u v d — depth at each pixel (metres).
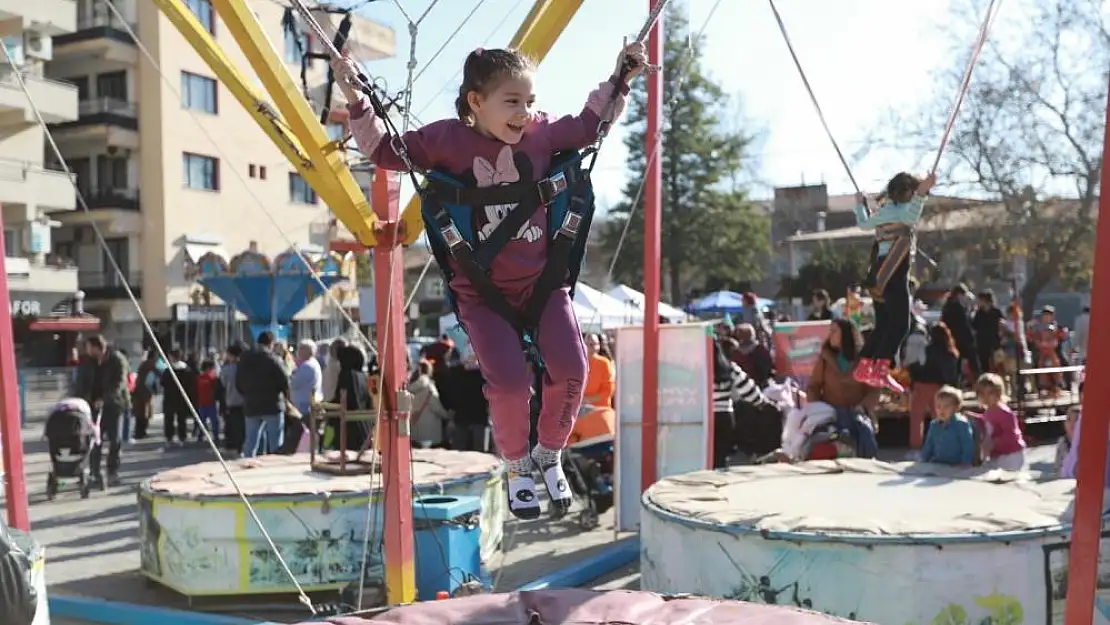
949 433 7.52
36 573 4.85
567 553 8.77
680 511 5.96
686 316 24.38
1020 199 29.64
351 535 7.11
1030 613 5.12
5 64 28.39
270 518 7.05
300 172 5.63
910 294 5.87
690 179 41.91
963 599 5.06
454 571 7.03
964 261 39.06
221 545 7.09
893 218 5.71
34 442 19.59
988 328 14.66
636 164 42.09
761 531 5.38
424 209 3.04
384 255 6.06
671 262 42.25
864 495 6.39
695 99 40.72
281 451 12.43
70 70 34.53
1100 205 3.31
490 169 3.01
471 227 3.01
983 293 14.83
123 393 13.09
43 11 28.95
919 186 5.67
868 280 5.87
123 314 33.84
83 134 33.47
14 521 6.25
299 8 3.03
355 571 7.11
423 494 7.54
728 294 31.62
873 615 5.11
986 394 8.39
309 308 36.09
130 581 8.04
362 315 26.86
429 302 51.16
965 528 5.20
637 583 7.86
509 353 3.01
